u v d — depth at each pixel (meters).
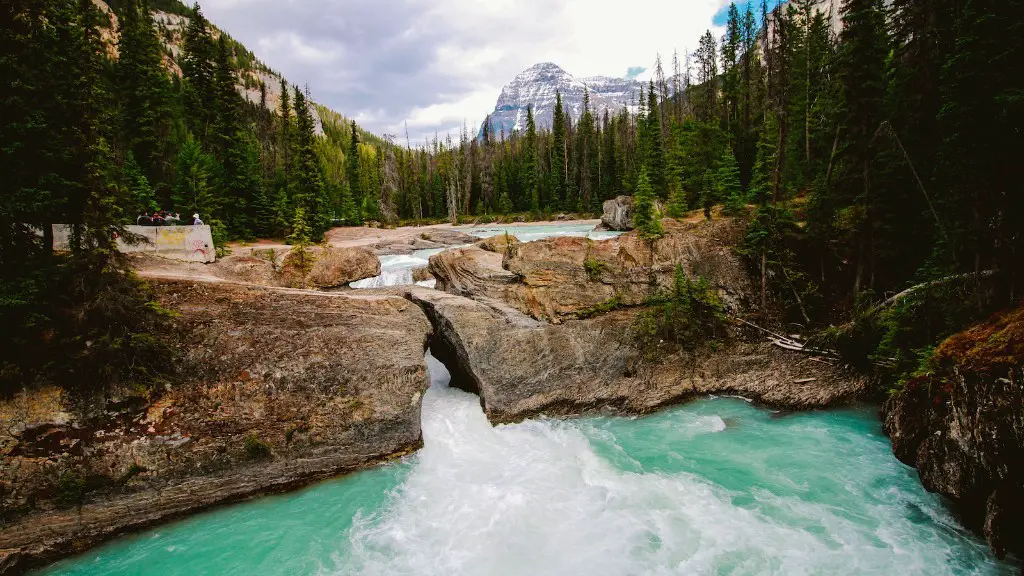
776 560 10.05
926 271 16.59
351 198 70.25
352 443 14.01
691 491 12.64
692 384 18.59
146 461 11.79
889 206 19.27
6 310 10.84
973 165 11.93
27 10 11.20
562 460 14.38
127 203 13.12
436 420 16.52
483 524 11.53
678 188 35.91
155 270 16.19
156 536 11.52
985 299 12.62
